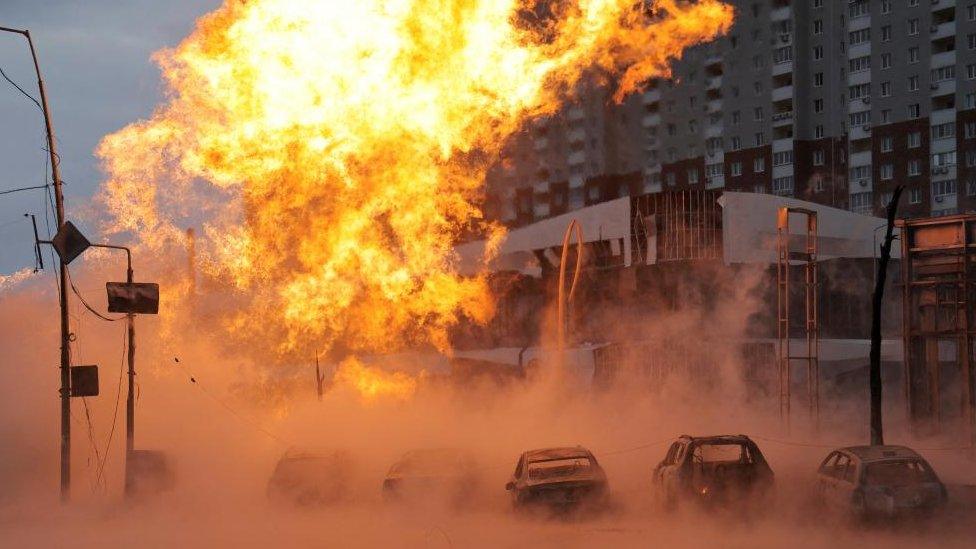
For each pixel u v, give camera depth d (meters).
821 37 105.69
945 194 97.00
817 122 106.00
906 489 16.34
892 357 54.25
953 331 31.59
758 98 109.25
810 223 35.34
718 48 111.88
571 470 19.61
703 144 113.25
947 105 97.56
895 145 100.19
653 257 59.78
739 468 18.42
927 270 32.38
